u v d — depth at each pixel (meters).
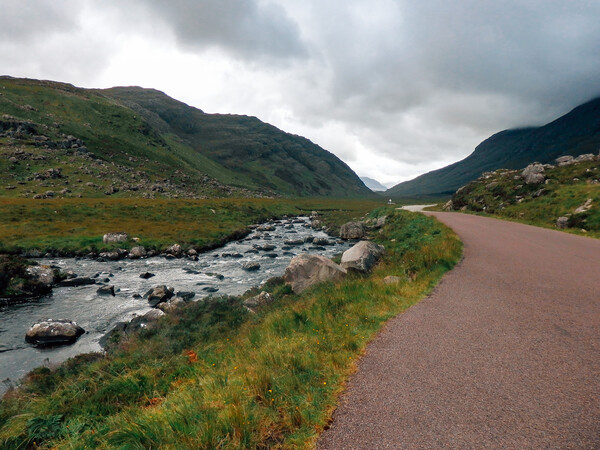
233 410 3.91
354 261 16.33
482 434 3.64
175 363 7.38
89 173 92.62
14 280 19.25
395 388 4.68
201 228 44.50
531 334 6.53
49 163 90.38
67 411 5.73
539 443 3.46
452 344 6.18
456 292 9.73
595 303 8.32
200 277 24.02
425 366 5.34
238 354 6.68
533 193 34.91
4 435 5.01
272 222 66.12
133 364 8.00
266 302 14.52
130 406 5.46
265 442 3.68
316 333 7.15
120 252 30.94
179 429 3.81
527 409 4.08
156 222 46.28
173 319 13.32
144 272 24.73
